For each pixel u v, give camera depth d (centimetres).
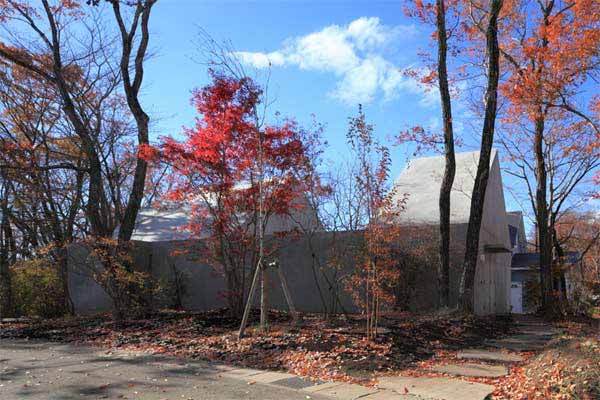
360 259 1263
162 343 1098
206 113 1275
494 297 2138
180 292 1939
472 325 1397
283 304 1803
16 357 980
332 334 1075
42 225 1758
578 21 1564
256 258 1465
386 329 1162
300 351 949
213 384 740
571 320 1906
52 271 1827
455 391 703
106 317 1520
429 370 862
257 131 1241
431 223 1759
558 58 1602
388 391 706
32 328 1415
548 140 2303
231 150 1314
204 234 1878
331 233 1670
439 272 1534
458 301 1530
